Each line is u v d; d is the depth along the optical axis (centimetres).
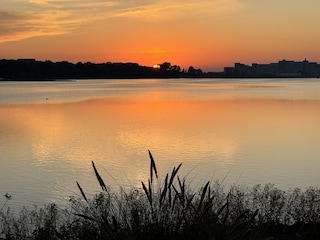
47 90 19575
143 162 2688
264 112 7438
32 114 7750
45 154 3161
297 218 771
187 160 2761
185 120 6209
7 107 9569
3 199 1608
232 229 287
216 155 2989
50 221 591
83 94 15550
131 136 4353
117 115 7256
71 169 2462
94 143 3825
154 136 4312
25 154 3173
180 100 11362
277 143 3697
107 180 1914
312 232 666
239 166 2497
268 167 2445
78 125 5734
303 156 2911
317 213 776
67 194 1648
